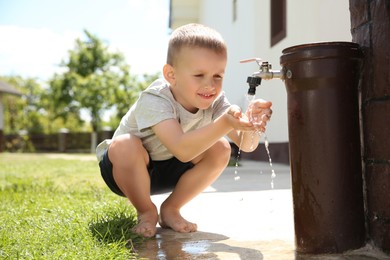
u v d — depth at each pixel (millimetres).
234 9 10938
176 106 2123
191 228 2260
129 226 2184
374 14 1697
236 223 2441
